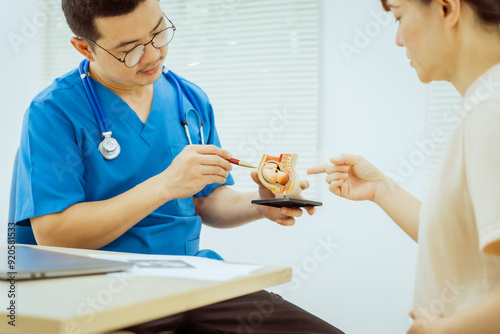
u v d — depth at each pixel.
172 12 2.56
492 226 0.64
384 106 2.23
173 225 1.39
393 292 2.22
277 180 1.26
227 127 2.48
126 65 1.26
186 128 1.49
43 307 0.53
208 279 0.72
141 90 1.44
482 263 0.76
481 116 0.70
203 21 2.52
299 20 2.37
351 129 2.28
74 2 1.21
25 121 1.34
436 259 0.81
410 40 0.84
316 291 2.32
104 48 1.24
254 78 2.44
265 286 0.78
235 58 2.47
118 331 0.74
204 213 1.62
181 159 1.22
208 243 2.49
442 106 2.17
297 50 2.38
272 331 1.17
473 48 0.79
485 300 0.68
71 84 1.38
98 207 1.23
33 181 1.25
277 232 2.38
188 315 1.22
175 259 0.92
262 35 2.43
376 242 2.24
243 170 2.45
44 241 1.25
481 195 0.66
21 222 1.29
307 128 2.36
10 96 2.71
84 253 0.96
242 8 2.46
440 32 0.80
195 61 2.53
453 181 0.76
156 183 1.23
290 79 2.39
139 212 1.22
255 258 2.42
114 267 0.75
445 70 0.83
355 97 2.28
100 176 1.33
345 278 2.28
